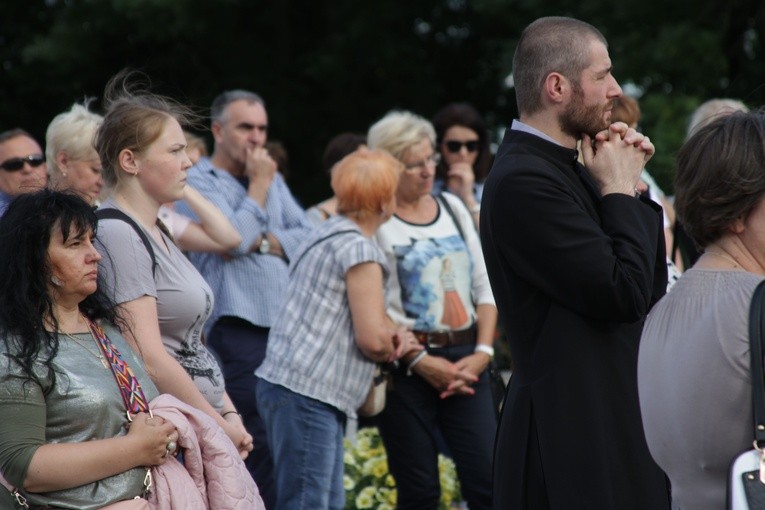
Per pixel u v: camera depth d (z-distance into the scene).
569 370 8.68
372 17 37.81
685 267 13.09
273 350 12.27
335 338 12.08
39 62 37.59
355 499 14.84
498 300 9.16
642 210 8.88
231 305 14.62
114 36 37.00
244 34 39.19
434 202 13.53
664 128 28.75
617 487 8.62
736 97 31.66
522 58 9.30
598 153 9.06
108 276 9.52
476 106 41.66
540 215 8.66
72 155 12.05
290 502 11.95
